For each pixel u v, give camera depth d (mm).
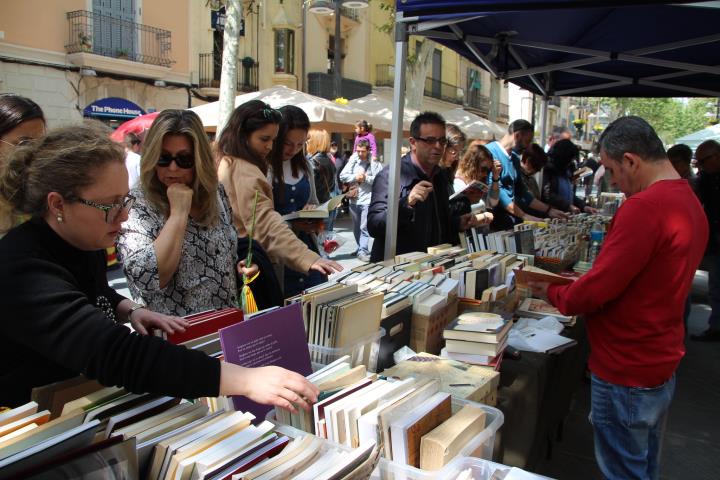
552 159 5863
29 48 11461
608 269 1800
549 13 3768
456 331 2002
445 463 1205
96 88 12664
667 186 1834
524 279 2127
